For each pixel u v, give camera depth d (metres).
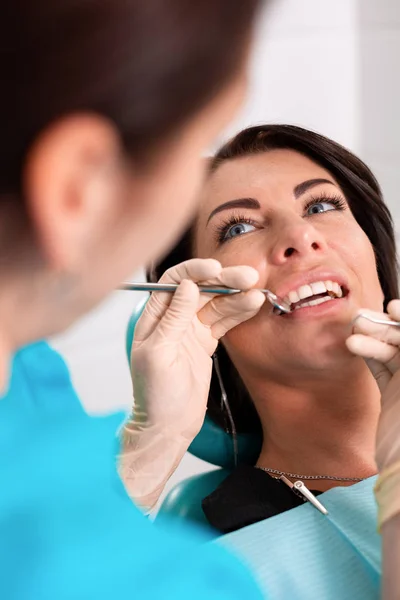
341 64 2.34
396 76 2.38
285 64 2.28
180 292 1.07
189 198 0.36
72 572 0.36
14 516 0.36
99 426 0.41
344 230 1.28
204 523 1.34
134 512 0.41
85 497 0.38
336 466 1.30
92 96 0.31
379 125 2.40
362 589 1.02
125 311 2.04
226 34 0.32
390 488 0.88
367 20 2.33
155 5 0.30
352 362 1.22
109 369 2.05
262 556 1.06
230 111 0.35
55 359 0.50
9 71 0.30
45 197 0.31
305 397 1.28
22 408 0.40
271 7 0.33
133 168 0.33
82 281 0.35
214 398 1.48
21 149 0.31
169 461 1.14
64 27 0.30
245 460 1.50
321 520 1.12
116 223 0.34
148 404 1.12
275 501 1.21
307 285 1.20
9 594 0.35
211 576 0.40
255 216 1.30
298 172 1.33
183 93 0.32
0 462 0.37
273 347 1.23
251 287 1.12
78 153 0.31
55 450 0.39
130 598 0.36
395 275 1.46
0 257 0.33
